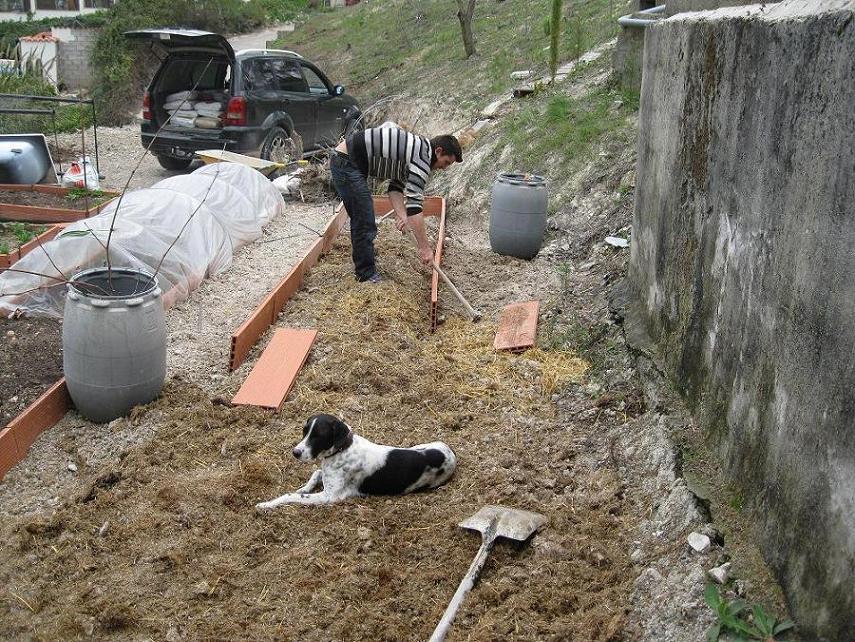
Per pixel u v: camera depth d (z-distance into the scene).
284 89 13.10
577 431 5.27
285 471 4.83
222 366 6.17
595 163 9.32
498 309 7.32
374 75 19.14
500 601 3.79
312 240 9.42
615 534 4.21
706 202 4.66
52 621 3.72
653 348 5.58
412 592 3.91
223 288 7.81
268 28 33.19
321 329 6.62
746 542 3.66
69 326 5.18
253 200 9.75
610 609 3.68
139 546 4.16
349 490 4.53
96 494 4.61
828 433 2.99
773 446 3.52
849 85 2.89
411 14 23.44
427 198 10.11
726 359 4.20
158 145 12.59
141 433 5.22
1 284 6.60
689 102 5.09
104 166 13.77
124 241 6.97
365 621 3.70
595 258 7.74
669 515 4.11
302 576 3.94
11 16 36.59
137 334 5.23
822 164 3.11
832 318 2.99
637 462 4.70
